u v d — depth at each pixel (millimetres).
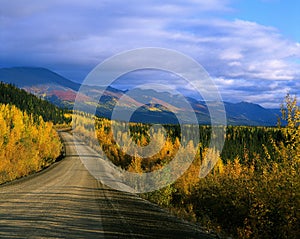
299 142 11031
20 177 34812
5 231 10297
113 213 14023
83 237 9695
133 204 17172
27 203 16281
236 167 16516
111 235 10016
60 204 16172
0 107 53719
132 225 11633
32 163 43031
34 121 69812
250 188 12898
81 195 19922
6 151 39000
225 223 14391
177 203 20422
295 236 10523
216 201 15789
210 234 11734
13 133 45188
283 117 11328
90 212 14117
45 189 22719
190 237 10578
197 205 18094
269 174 11953
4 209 14383
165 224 12367
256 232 11547
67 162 53812
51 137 73500
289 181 10828
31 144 49625
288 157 11258
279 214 11203
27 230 10508
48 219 12406
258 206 12000
